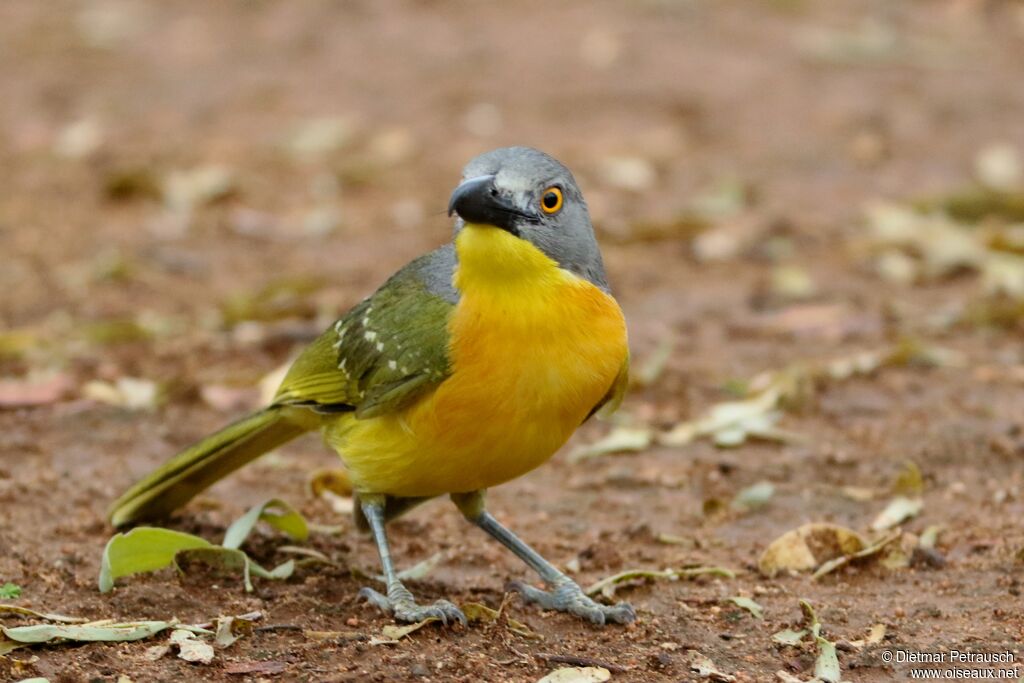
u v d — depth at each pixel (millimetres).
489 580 9422
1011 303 15516
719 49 26000
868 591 9094
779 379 12844
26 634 7879
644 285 16516
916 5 29578
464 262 8133
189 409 12711
